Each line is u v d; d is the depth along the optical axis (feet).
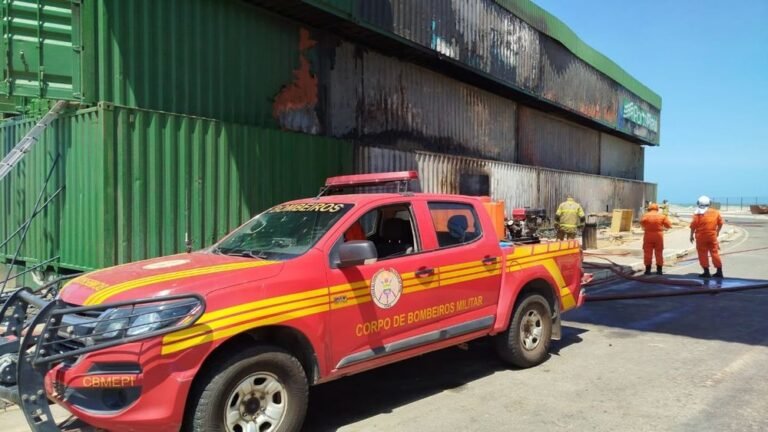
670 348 21.95
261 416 12.39
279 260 13.79
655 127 112.88
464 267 17.13
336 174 36.47
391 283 15.03
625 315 28.50
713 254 40.50
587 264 45.57
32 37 24.13
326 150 35.76
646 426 14.21
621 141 104.63
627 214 79.20
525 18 59.98
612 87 88.43
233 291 12.16
